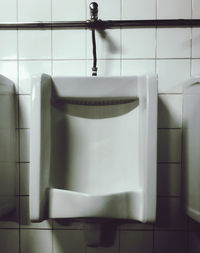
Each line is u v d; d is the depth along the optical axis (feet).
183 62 3.21
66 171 2.76
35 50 3.28
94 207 2.20
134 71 3.23
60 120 2.81
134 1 3.19
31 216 2.27
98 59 3.24
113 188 2.69
